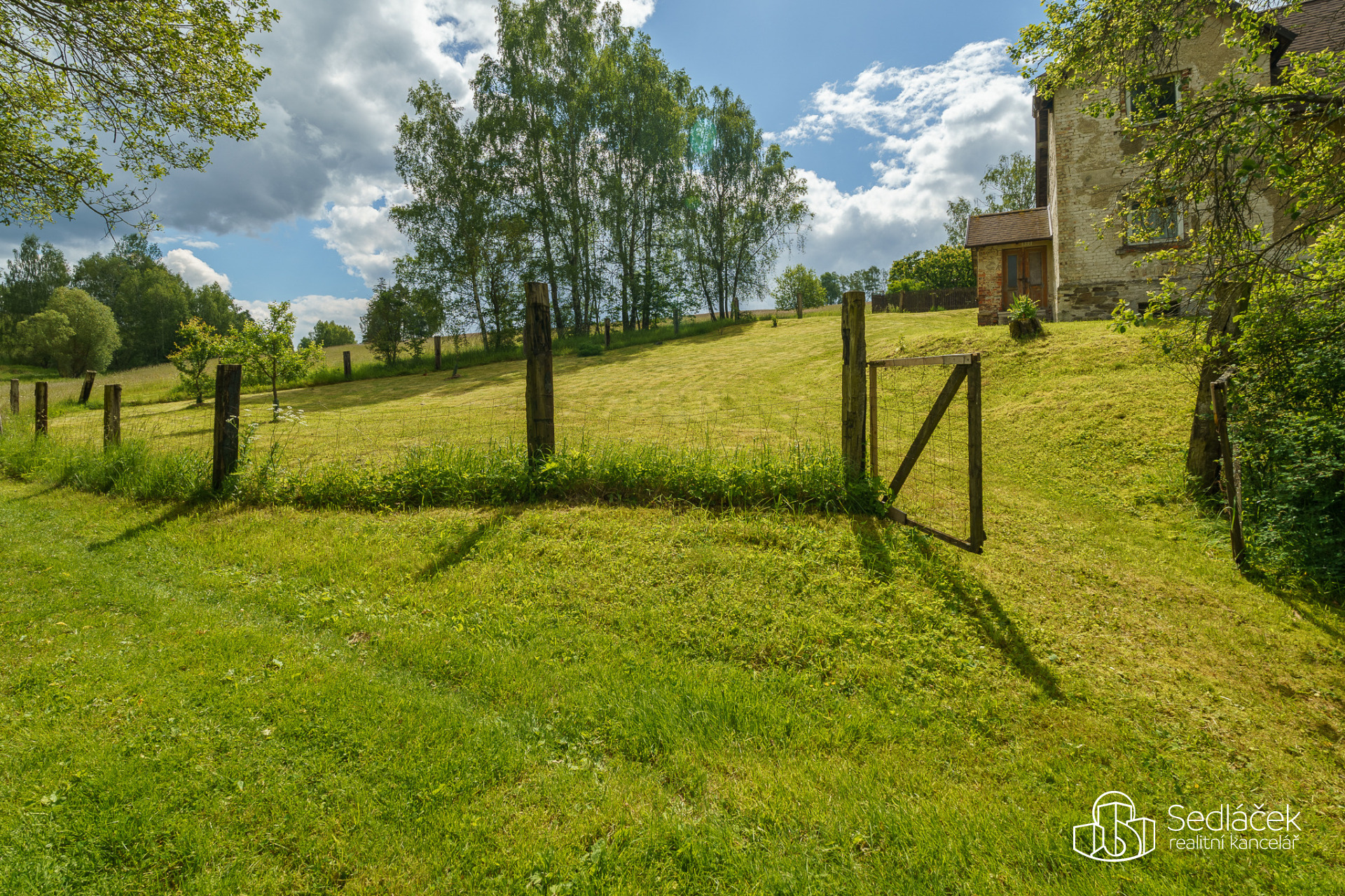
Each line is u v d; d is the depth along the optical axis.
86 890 2.10
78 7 7.51
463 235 27.44
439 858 2.28
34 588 4.81
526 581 4.76
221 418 7.21
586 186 31.95
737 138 34.72
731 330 31.00
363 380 25.64
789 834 2.46
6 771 2.65
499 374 23.56
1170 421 8.44
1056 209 16.16
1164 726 3.33
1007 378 11.59
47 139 8.82
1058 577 5.13
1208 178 6.14
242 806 2.50
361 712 3.16
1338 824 2.70
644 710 3.25
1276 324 6.10
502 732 3.06
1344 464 5.35
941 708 3.38
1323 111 5.55
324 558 5.35
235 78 9.04
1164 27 7.17
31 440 11.00
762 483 6.16
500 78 29.30
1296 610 4.80
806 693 3.47
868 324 24.88
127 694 3.28
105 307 56.25
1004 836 2.48
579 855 2.32
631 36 30.92
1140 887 2.28
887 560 4.97
